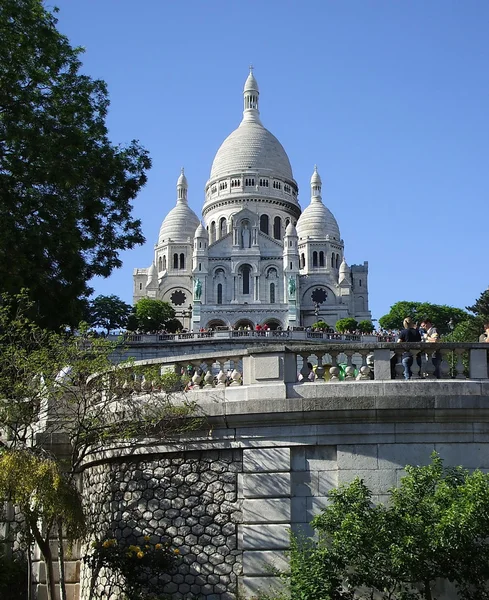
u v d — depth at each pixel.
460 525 16.03
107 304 95.75
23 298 26.75
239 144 183.50
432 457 17.69
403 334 20.58
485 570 16.48
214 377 20.42
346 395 18.53
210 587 18.84
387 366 18.73
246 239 158.62
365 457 18.31
